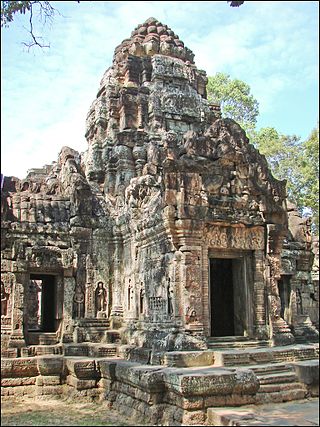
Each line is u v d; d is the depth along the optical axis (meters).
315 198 26.50
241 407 10.28
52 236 17.17
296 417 9.43
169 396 10.66
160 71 21.75
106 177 20.05
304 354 13.21
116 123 21.05
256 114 35.34
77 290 17.03
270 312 14.32
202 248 13.64
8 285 16.16
